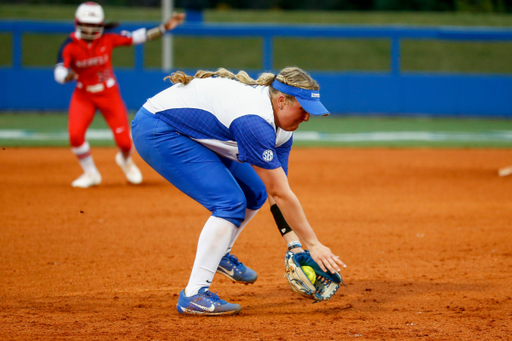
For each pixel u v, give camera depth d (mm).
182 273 17078
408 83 71000
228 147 12789
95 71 29312
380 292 15211
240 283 16172
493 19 110375
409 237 21500
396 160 42406
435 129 61125
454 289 15422
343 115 71625
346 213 25609
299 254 13523
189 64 93750
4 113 68500
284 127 12375
